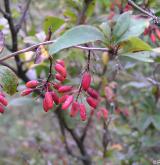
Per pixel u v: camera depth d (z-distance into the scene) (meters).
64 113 0.26
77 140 0.29
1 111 0.14
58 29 0.20
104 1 0.24
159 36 0.18
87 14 0.24
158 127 0.27
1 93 0.14
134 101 0.31
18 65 0.25
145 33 0.18
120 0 0.22
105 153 0.27
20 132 0.50
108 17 0.24
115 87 0.26
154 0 0.20
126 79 0.31
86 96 0.15
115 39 0.15
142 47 0.15
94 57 0.16
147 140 0.28
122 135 0.30
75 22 0.24
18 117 0.55
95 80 0.26
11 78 0.14
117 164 0.30
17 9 0.28
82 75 0.15
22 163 0.39
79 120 0.25
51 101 0.14
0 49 0.15
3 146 0.48
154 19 0.16
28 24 0.33
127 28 0.15
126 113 0.28
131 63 0.23
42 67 0.26
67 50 0.22
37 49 0.14
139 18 0.16
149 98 0.27
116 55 0.15
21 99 0.28
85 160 0.30
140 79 0.30
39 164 0.35
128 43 0.15
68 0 0.24
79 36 0.13
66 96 0.14
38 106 0.29
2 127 0.55
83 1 0.23
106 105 0.26
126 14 0.15
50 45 0.14
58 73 0.14
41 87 0.15
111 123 0.29
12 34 0.23
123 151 0.32
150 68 0.33
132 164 0.29
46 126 0.46
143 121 0.27
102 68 0.29
